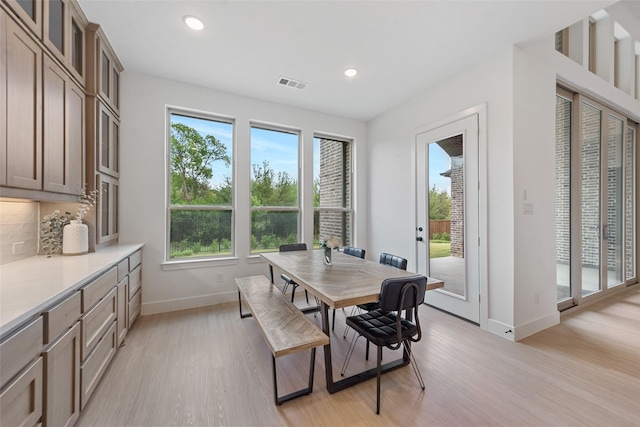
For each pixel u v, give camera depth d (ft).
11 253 6.10
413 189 12.11
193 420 4.97
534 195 8.71
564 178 10.63
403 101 12.56
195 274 10.98
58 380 4.09
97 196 7.74
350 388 5.92
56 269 5.50
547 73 9.13
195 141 11.39
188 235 11.19
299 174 13.76
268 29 7.57
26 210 6.60
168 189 10.85
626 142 12.88
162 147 10.36
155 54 8.84
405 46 8.36
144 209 10.09
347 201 15.47
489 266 8.82
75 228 7.06
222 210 11.85
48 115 5.55
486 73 8.98
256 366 6.74
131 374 6.34
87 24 7.23
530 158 8.62
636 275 13.76
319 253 10.41
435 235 11.03
